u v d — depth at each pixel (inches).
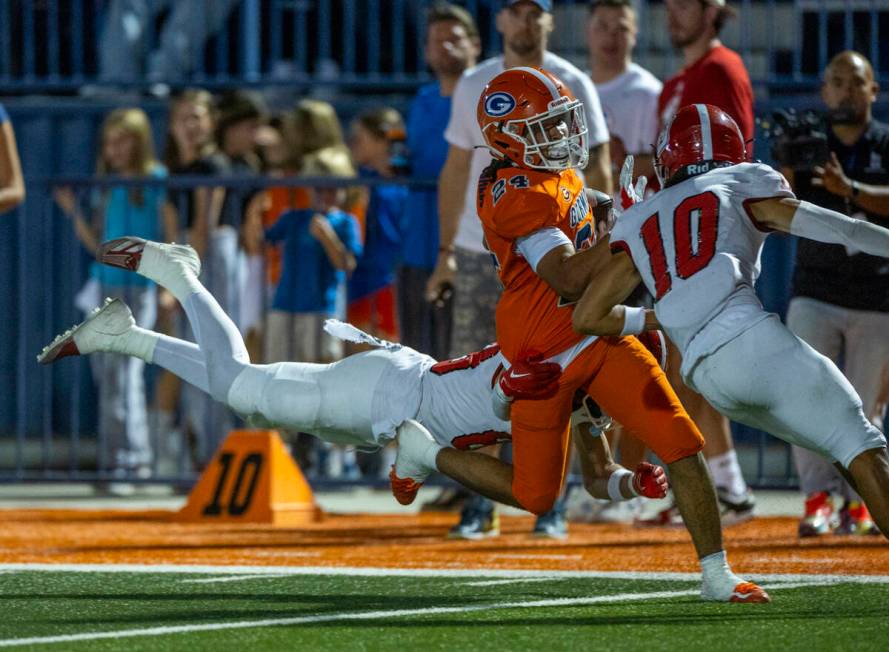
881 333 1069.8
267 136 1576.0
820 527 1071.6
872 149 1063.0
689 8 1121.4
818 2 1560.0
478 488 755.4
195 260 828.0
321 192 1401.3
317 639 622.5
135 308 1496.1
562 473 748.0
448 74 1349.7
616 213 767.1
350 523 1229.7
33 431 1699.1
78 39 1736.0
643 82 1184.8
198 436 1498.5
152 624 668.7
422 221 1337.4
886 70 1563.7
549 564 902.4
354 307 1439.5
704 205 690.2
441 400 761.6
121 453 1488.7
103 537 1101.7
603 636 625.6
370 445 787.4
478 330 1102.4
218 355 795.4
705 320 679.7
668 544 1023.0
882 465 675.4
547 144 724.7
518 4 1043.3
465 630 644.1
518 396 715.4
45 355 823.1
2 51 1774.1
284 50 1788.9
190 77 1755.7
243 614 698.2
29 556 964.6
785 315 1427.2
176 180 1393.9
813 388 670.5
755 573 841.5
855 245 681.0
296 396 775.7
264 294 1408.7
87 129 1715.1
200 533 1140.5
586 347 722.2
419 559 939.3
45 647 607.2
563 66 1054.4
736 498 1151.0
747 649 593.3
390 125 1465.3
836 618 669.9
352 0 1721.2
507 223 723.4
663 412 710.5
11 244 1691.7
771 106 1392.7
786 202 689.6
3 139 1240.2
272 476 1235.9
